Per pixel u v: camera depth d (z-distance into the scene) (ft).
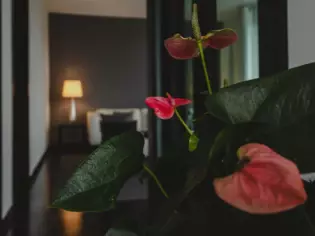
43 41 20.24
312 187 1.20
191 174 1.30
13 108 10.01
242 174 0.95
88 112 23.82
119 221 1.39
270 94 1.14
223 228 1.12
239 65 6.75
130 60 25.11
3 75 8.61
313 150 1.07
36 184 13.15
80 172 1.22
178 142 1.52
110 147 1.26
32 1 14.89
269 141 1.10
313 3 4.68
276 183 0.90
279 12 5.11
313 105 1.08
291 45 4.95
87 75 24.57
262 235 1.08
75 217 8.84
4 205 8.33
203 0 7.02
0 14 8.23
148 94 10.78
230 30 1.50
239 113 1.15
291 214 1.08
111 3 21.66
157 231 1.25
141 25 25.22
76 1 21.26
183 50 1.53
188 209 1.18
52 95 24.02
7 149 8.96
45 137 20.95
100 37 24.68
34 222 8.64
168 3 9.86
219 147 1.11
